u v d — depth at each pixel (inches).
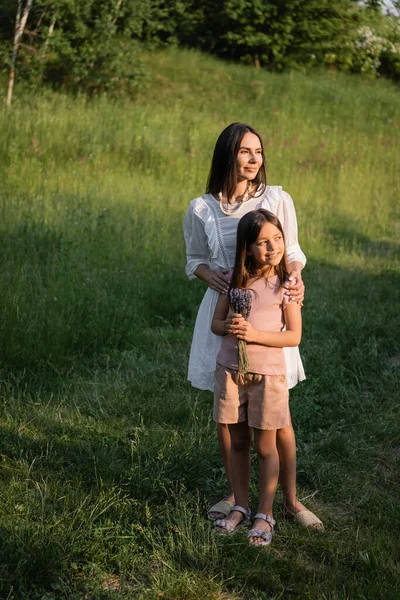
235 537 138.9
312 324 274.4
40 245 307.7
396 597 124.5
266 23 864.3
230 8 837.8
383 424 194.4
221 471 169.9
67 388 213.3
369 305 302.4
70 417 195.8
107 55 666.2
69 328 237.5
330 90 780.6
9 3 675.4
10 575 124.5
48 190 411.2
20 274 267.9
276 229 134.9
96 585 125.1
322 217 467.2
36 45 666.2
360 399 212.7
